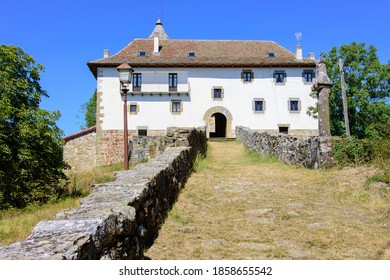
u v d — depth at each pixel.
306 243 5.33
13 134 13.75
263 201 7.86
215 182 10.00
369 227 6.00
